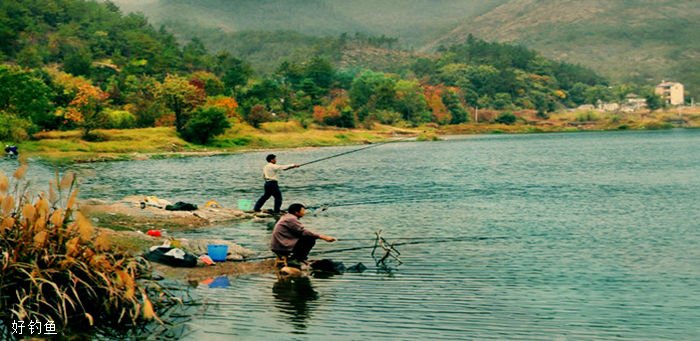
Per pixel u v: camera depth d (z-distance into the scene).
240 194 31.48
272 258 15.62
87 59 179.12
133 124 99.94
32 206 10.98
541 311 11.57
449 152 79.62
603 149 79.62
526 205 26.25
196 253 15.72
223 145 93.56
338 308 11.79
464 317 11.25
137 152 78.38
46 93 94.56
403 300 12.31
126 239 15.98
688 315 11.27
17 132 74.19
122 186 36.00
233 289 13.05
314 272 14.52
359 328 10.73
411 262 15.52
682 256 15.85
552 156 65.81
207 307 11.84
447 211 24.66
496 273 14.38
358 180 39.69
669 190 31.08
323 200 28.72
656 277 13.84
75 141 78.38
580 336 10.33
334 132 127.50
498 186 34.59
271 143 100.81
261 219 22.36
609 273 14.26
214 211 22.62
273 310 11.69
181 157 74.00
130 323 10.90
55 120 88.44
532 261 15.53
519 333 10.49
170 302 12.05
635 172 42.62
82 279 10.96
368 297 12.52
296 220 15.13
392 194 31.06
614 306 11.84
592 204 26.27
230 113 114.94
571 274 14.20
